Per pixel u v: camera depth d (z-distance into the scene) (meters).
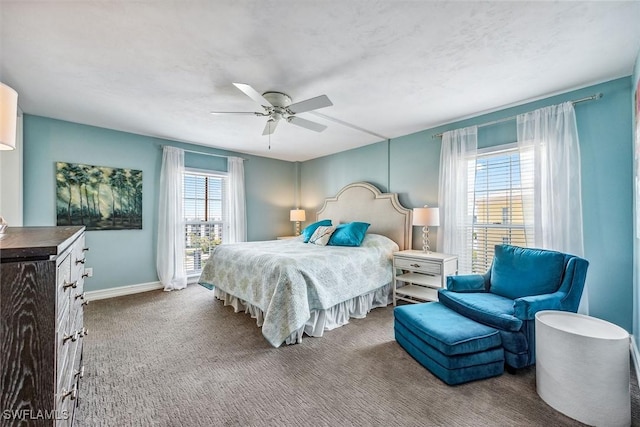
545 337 1.62
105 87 2.52
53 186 3.37
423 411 1.57
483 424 1.46
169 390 1.77
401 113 3.20
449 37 1.82
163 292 4.02
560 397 1.54
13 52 1.97
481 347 1.83
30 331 0.75
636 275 2.15
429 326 1.98
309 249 3.41
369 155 4.60
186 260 4.55
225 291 3.29
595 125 2.46
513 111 3.00
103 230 3.73
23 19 1.61
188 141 4.41
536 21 1.67
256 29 1.73
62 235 1.14
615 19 1.64
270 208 5.61
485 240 3.19
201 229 4.73
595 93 2.47
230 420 1.51
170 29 1.72
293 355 2.22
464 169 3.30
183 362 2.12
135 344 2.41
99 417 1.52
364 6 1.54
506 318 1.89
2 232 1.18
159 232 4.14
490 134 3.18
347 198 4.78
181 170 4.34
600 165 2.44
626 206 2.32
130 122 3.50
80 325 1.54
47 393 0.77
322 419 1.52
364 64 2.14
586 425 1.45
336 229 4.00
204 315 3.12
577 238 2.48
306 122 2.86
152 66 2.16
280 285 2.42
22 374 0.75
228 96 2.71
